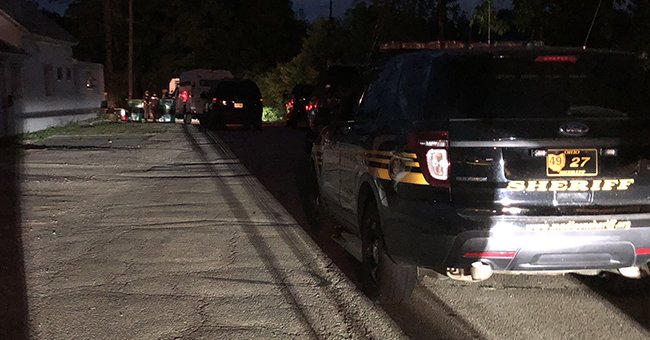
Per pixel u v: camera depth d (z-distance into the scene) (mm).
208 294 6434
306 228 9070
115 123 29516
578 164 5172
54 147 18469
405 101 5836
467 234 5102
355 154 6629
